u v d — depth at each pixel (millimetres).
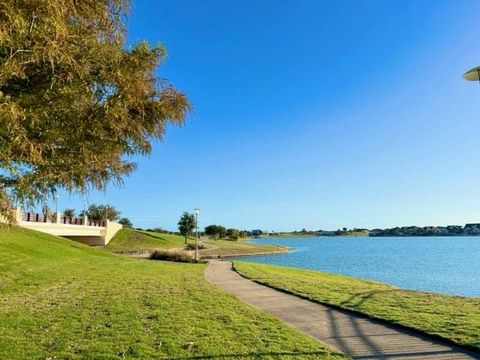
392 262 54875
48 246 32031
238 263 32344
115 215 99250
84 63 3822
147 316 9867
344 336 7934
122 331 8328
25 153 3684
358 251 90062
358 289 14961
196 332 8180
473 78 7754
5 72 3277
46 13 3275
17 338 7832
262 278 19500
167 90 4676
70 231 54938
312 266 49062
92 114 4098
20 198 4184
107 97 4180
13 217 4332
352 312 10320
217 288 15633
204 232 139500
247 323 9000
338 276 24891
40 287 15727
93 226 66125
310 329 8562
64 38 3514
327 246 127500
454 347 7062
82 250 37250
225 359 6445
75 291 14688
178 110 4750
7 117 3229
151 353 6773
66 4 3477
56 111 3900
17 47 3260
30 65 3600
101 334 8117
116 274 21375
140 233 88750
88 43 3859
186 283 17359
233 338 7680
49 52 3324
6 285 15703
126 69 4191
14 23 3096
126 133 4602
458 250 87125
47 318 9688
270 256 76125
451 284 29609
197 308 10938
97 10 3889
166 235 106750
